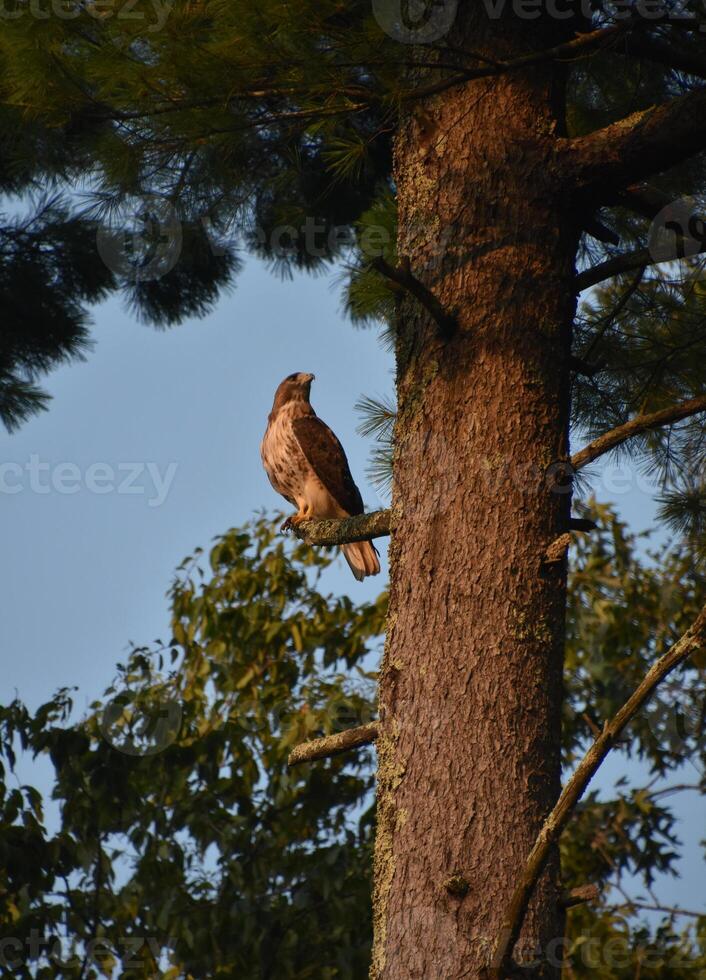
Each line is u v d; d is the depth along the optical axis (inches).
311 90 263.1
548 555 241.3
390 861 228.8
